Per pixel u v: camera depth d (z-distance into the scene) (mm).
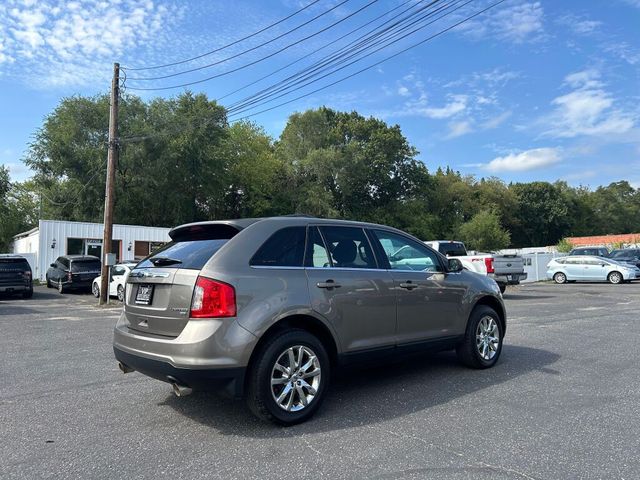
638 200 108000
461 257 16109
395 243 5812
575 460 3740
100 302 16453
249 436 4305
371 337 5215
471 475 3510
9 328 10977
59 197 37500
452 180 69625
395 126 61125
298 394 4625
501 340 6793
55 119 36344
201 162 39938
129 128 35750
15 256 19094
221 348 4215
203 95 41750
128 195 37031
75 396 5578
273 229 4840
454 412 4844
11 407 5207
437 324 5918
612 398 5230
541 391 5496
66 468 3717
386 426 4488
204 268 4395
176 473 3611
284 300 4562
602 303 14812
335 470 3613
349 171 52250
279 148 55031
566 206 87062
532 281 26922
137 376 6473
